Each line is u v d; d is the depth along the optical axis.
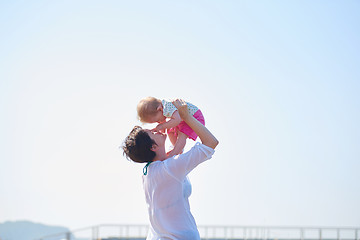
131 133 2.45
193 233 2.35
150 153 2.40
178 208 2.33
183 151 2.70
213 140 2.33
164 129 2.62
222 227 13.36
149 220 2.44
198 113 2.72
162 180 2.32
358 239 13.09
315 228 13.24
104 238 12.64
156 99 2.69
